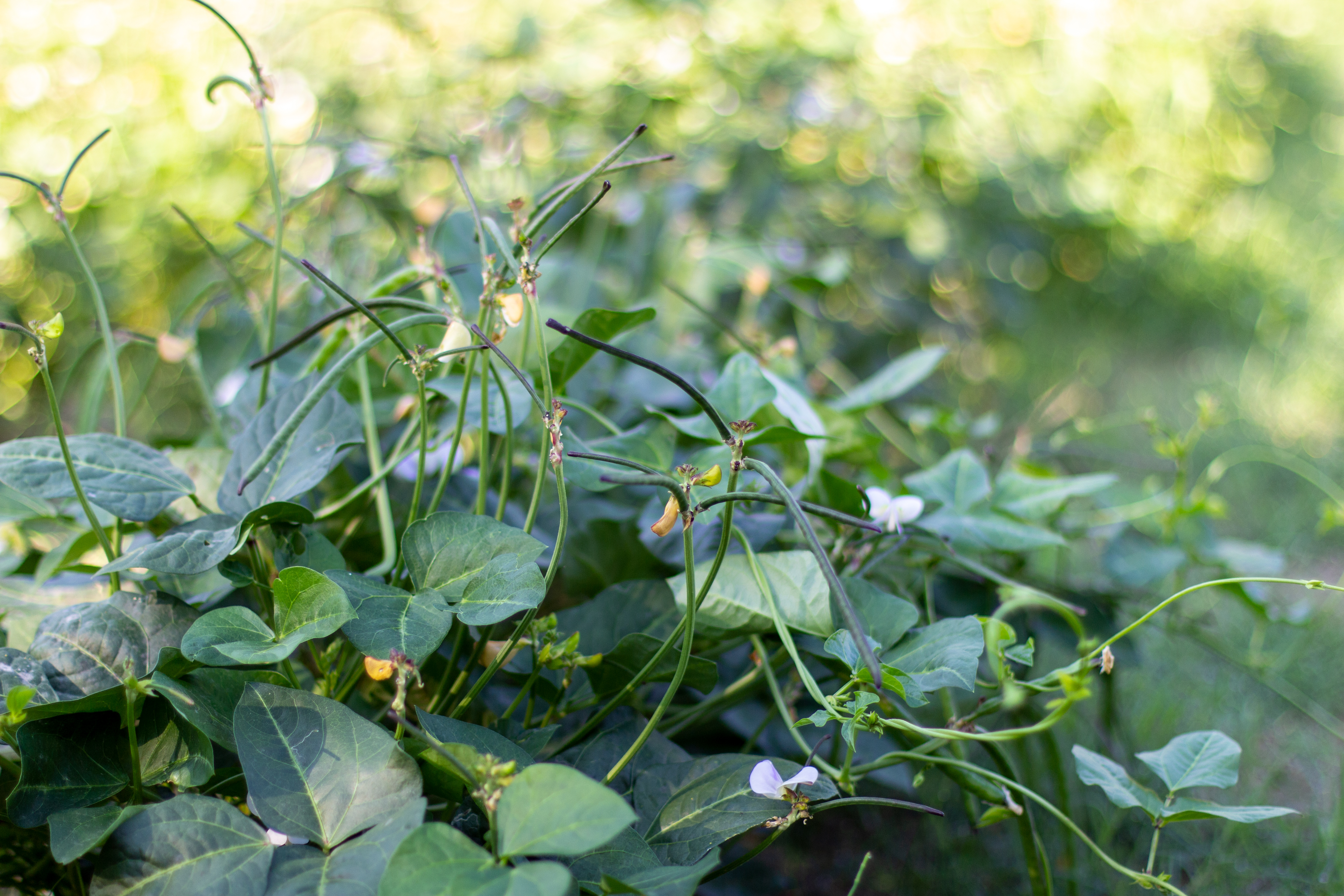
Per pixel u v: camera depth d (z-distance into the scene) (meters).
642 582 1.27
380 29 2.41
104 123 2.37
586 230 1.92
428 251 1.30
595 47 2.29
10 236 2.13
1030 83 3.16
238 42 2.39
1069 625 1.40
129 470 1.20
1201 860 1.37
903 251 2.37
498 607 1.13
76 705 1.12
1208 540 1.46
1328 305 3.25
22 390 2.11
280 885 1.07
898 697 1.21
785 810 1.14
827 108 2.20
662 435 1.29
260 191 2.01
